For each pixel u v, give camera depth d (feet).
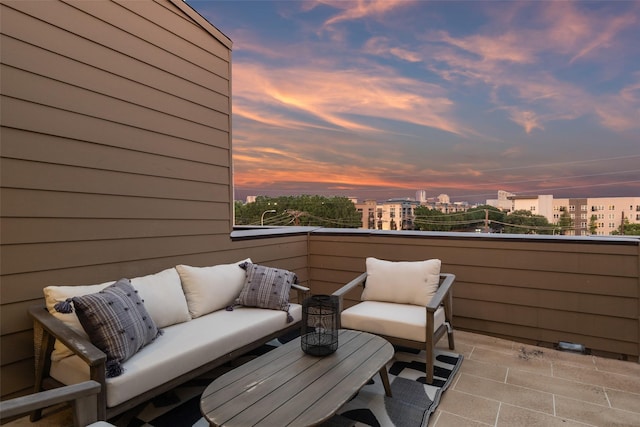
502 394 7.41
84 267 7.73
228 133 11.39
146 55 8.93
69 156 7.44
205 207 10.54
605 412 6.74
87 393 4.59
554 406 6.95
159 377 6.06
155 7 9.12
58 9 7.22
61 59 7.28
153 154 9.12
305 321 7.30
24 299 6.81
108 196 8.16
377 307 9.36
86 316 5.76
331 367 5.96
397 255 12.09
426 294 9.50
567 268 9.81
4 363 6.57
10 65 6.54
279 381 5.45
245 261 10.24
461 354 9.46
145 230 8.95
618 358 9.34
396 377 8.08
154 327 6.99
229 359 7.47
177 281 8.48
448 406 6.95
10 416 3.81
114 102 8.24
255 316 8.63
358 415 6.53
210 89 10.73
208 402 4.85
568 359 9.23
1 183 6.47
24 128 6.75
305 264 13.80
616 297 9.33
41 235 7.04
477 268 10.91
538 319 10.19
